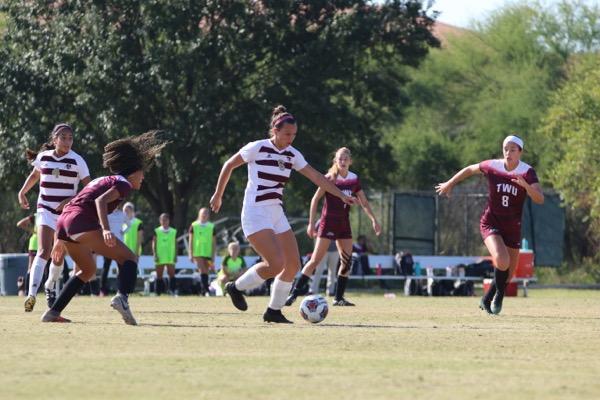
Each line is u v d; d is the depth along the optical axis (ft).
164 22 304.09
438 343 80.64
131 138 93.81
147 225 377.30
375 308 143.74
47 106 317.63
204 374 59.82
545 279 389.60
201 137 300.61
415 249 301.22
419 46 348.79
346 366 64.54
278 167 97.50
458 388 55.42
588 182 318.24
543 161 427.33
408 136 457.27
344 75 323.98
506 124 447.83
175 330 90.07
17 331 87.20
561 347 78.64
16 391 52.95
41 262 121.29
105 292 204.13
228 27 309.83
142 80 302.86
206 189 343.05
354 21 320.91
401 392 53.72
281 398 51.37
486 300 124.88
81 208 94.32
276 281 102.06
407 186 456.45
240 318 110.01
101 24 309.22
